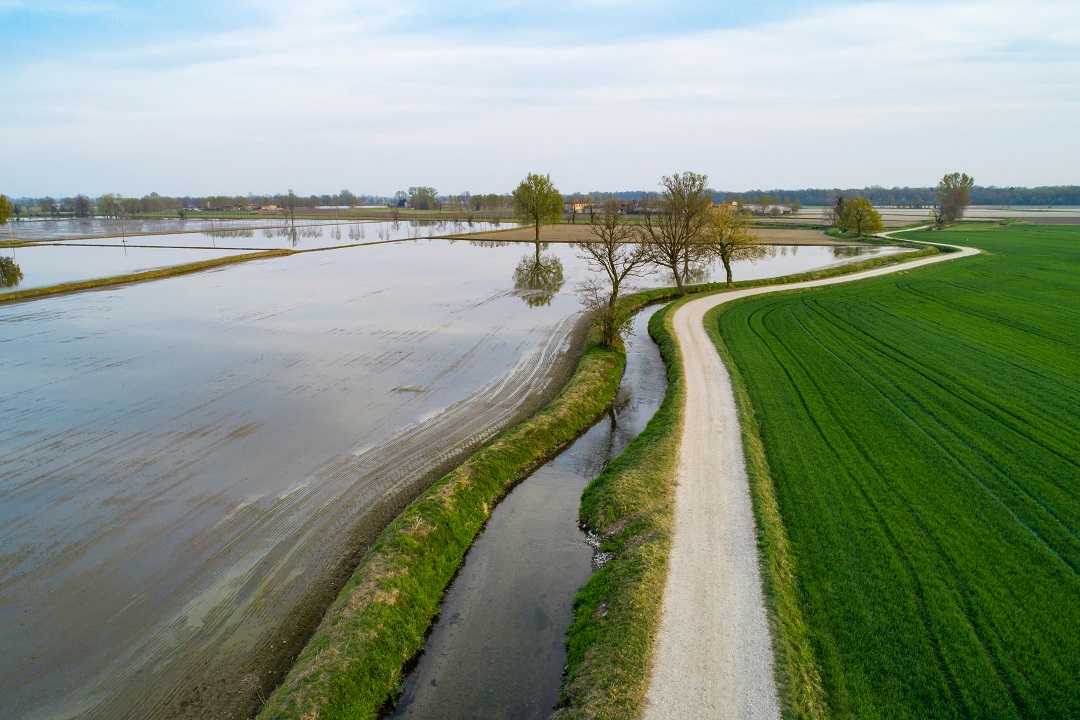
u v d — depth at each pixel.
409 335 42.59
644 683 12.77
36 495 21.06
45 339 40.62
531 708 13.23
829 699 12.24
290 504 20.64
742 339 40.66
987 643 13.52
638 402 31.47
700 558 16.84
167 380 32.59
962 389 29.55
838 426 25.45
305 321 46.59
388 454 24.30
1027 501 19.19
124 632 15.08
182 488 21.61
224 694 13.40
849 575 15.95
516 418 28.05
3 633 14.99
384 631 14.73
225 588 16.66
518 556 18.80
